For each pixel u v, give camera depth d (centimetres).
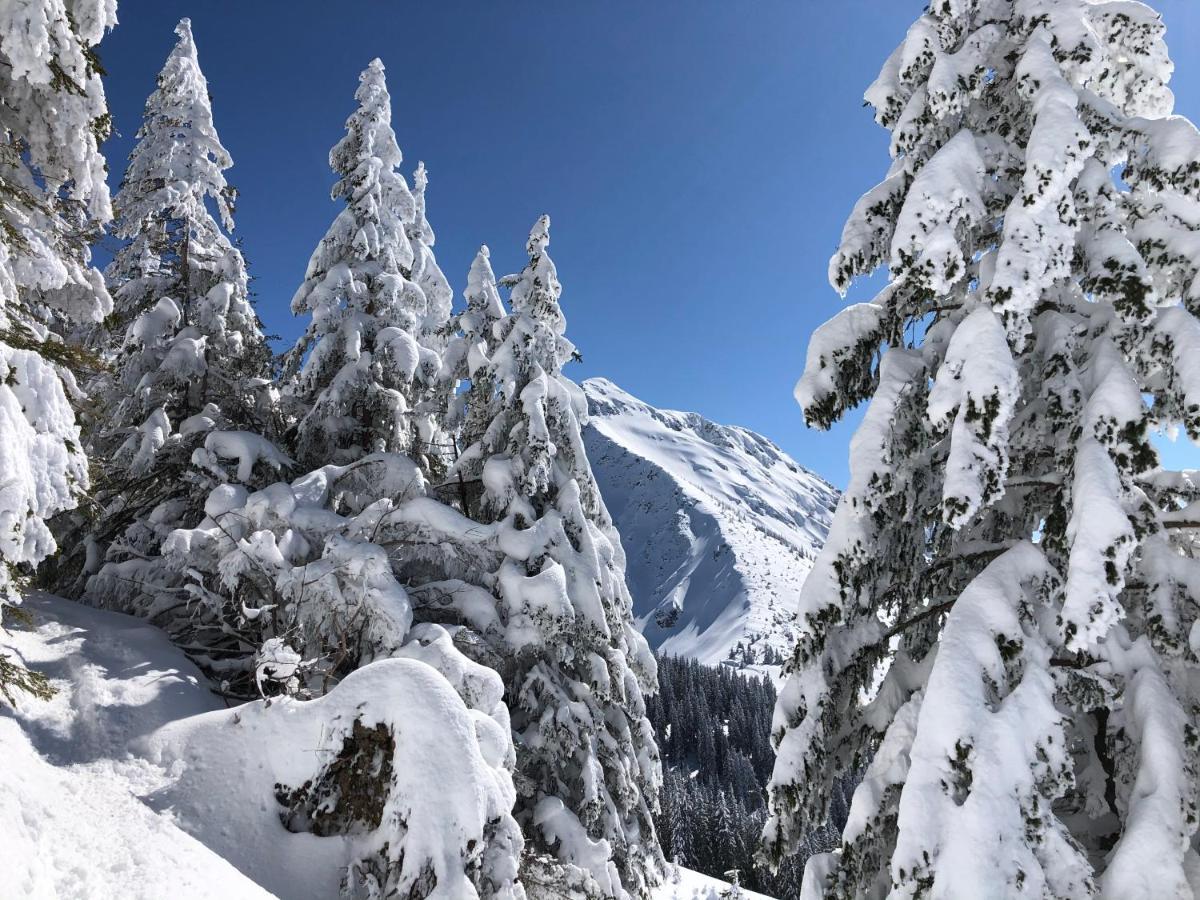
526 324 1459
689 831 5644
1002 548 662
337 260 1664
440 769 771
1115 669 556
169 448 1439
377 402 1546
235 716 862
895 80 741
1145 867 463
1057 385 612
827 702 665
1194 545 656
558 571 1209
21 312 818
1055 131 566
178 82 1742
